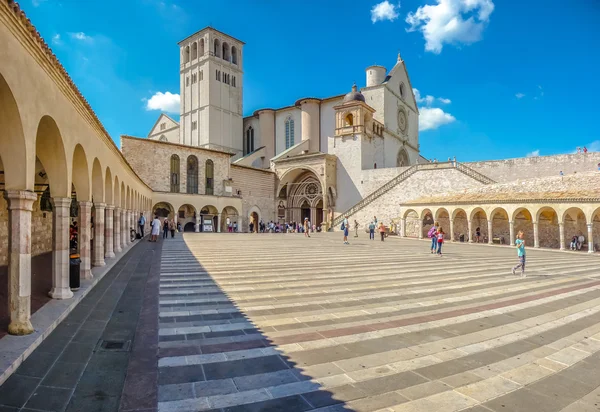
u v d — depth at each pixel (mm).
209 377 5469
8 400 4594
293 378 5504
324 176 55188
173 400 4789
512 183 37188
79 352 6227
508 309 9734
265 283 12617
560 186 33250
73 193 19188
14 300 6539
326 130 64250
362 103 55156
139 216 33156
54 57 7625
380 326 8102
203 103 72812
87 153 11484
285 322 8266
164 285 11906
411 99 71562
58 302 8750
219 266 16109
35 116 7074
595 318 8961
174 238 32688
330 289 11891
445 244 35719
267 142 70500
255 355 6344
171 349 6523
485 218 40094
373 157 58125
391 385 5352
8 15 5727
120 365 5809
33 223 16859
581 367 6098
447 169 44312
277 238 36094
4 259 13836
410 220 45812
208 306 9461
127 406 4598
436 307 9852
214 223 51250
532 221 33312
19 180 6633
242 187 55719
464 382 5492
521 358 6438
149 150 44875
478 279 14422
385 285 12742
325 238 38125
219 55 75375
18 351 5762
